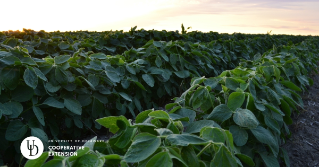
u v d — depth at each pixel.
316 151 2.68
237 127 1.79
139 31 7.25
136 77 3.68
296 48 6.15
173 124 1.31
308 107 3.95
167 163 0.97
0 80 2.04
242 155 1.48
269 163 1.86
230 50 6.94
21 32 6.58
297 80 3.86
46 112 2.49
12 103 2.05
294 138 2.92
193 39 8.04
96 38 6.38
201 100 1.99
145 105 4.14
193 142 1.07
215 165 1.07
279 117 2.14
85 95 2.83
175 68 4.29
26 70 2.09
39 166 0.92
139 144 1.06
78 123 2.77
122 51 6.57
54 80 2.48
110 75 3.04
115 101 3.41
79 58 3.32
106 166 1.11
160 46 4.27
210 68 5.36
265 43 10.47
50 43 4.96
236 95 1.83
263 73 2.82
